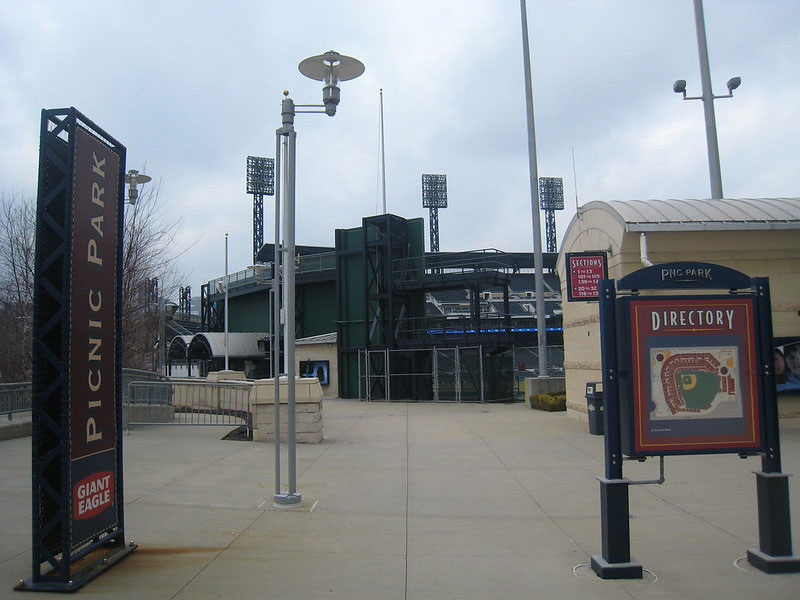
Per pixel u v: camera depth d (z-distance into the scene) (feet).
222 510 25.72
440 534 22.62
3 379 68.23
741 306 19.07
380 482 31.22
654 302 18.86
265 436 43.39
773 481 18.62
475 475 32.94
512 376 92.48
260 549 20.84
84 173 18.16
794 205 50.16
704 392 18.76
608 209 49.80
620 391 19.29
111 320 19.63
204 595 16.88
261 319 152.97
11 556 19.62
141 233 71.00
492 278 92.79
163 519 24.30
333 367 110.01
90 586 17.40
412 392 94.38
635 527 23.09
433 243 245.86
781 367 46.75
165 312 72.02
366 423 58.90
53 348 18.37
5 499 26.40
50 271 18.34
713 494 27.73
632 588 17.31
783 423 46.78
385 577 18.33
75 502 17.54
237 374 77.82
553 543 21.56
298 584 17.75
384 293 102.37
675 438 18.60
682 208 49.21
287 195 28.12
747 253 47.55
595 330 52.39
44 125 17.60
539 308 77.46
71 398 17.42
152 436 45.60
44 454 17.90
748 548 19.52
